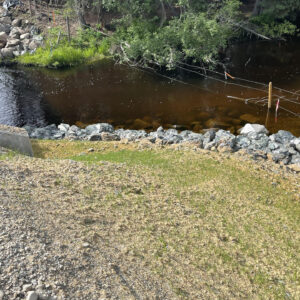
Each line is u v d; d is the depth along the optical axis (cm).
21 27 3284
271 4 3525
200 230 923
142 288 689
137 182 1111
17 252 649
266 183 1262
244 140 1622
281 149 1525
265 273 832
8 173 919
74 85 2481
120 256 752
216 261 834
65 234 748
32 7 3459
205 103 2155
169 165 1306
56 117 2019
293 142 1577
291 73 2623
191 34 2745
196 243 873
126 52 2948
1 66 2852
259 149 1556
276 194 1204
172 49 2802
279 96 2222
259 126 1747
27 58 2903
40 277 616
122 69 2778
